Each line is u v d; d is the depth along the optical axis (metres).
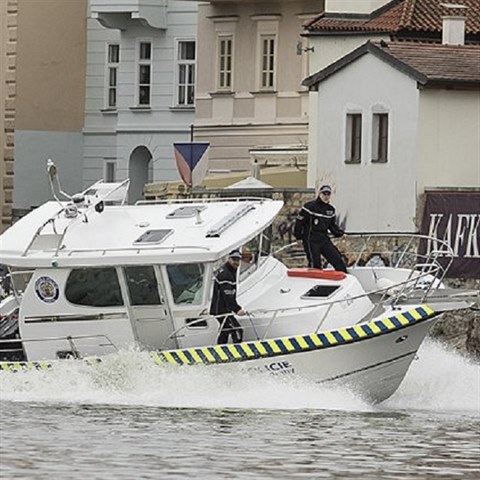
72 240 83.00
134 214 84.31
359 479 58.31
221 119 162.88
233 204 84.31
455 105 118.50
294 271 83.56
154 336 82.25
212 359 80.50
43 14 177.50
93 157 177.62
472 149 118.75
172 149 171.38
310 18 157.00
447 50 120.75
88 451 63.06
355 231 120.56
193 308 81.56
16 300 84.75
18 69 176.62
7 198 176.12
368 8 141.25
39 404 79.06
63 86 178.12
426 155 117.81
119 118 175.00
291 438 68.75
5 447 63.78
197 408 78.31
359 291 82.44
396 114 118.94
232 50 162.38
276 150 146.38
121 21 173.62
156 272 81.75
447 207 115.44
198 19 164.75
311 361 80.25
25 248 82.94
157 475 57.53
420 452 65.94
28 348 82.94
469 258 113.50
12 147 176.25
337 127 122.06
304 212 87.25
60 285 82.44
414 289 83.31
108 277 82.12
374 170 119.81
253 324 81.44
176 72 171.75
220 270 81.44
